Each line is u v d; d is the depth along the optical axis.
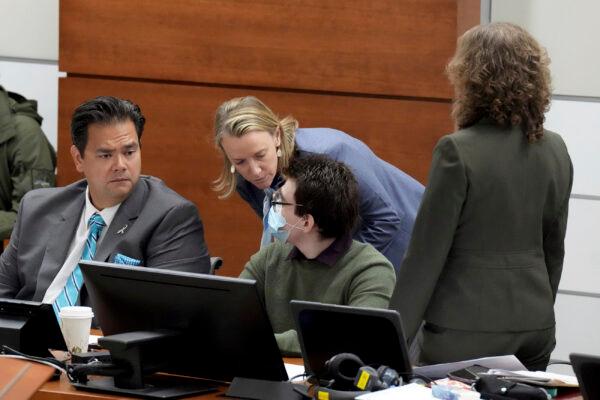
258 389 6.37
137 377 6.46
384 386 5.97
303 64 12.51
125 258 8.04
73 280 8.21
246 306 6.23
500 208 7.21
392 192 9.61
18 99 12.79
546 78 7.34
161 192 8.45
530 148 7.30
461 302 7.27
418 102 12.39
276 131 8.93
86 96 12.86
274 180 8.88
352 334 6.20
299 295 7.73
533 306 7.33
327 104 12.53
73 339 7.13
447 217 7.15
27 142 12.42
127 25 12.76
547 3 12.94
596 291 13.10
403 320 7.21
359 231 9.26
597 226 13.05
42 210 8.60
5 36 13.78
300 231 7.49
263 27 12.54
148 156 12.84
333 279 7.61
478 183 7.15
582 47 12.89
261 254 8.05
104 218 8.34
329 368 6.09
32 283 8.44
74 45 12.84
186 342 6.59
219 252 12.84
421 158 12.43
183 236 8.27
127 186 8.20
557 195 7.45
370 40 12.35
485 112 7.32
